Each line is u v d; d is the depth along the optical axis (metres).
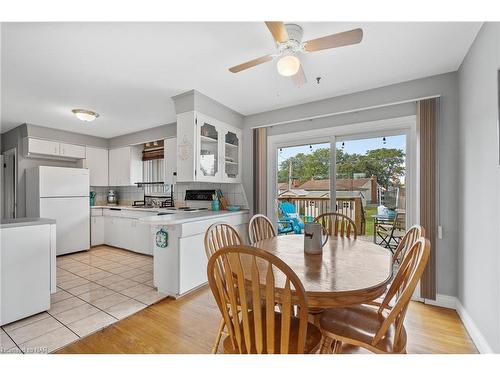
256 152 3.56
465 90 2.10
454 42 1.90
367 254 1.68
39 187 3.99
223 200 3.79
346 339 1.20
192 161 2.86
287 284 1.00
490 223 1.62
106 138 5.30
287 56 1.69
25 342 1.82
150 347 1.77
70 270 3.47
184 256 2.63
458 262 2.27
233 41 1.89
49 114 3.63
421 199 2.43
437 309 2.31
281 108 3.41
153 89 2.79
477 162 1.83
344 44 1.61
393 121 2.67
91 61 2.17
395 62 2.20
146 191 5.13
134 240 4.45
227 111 3.41
